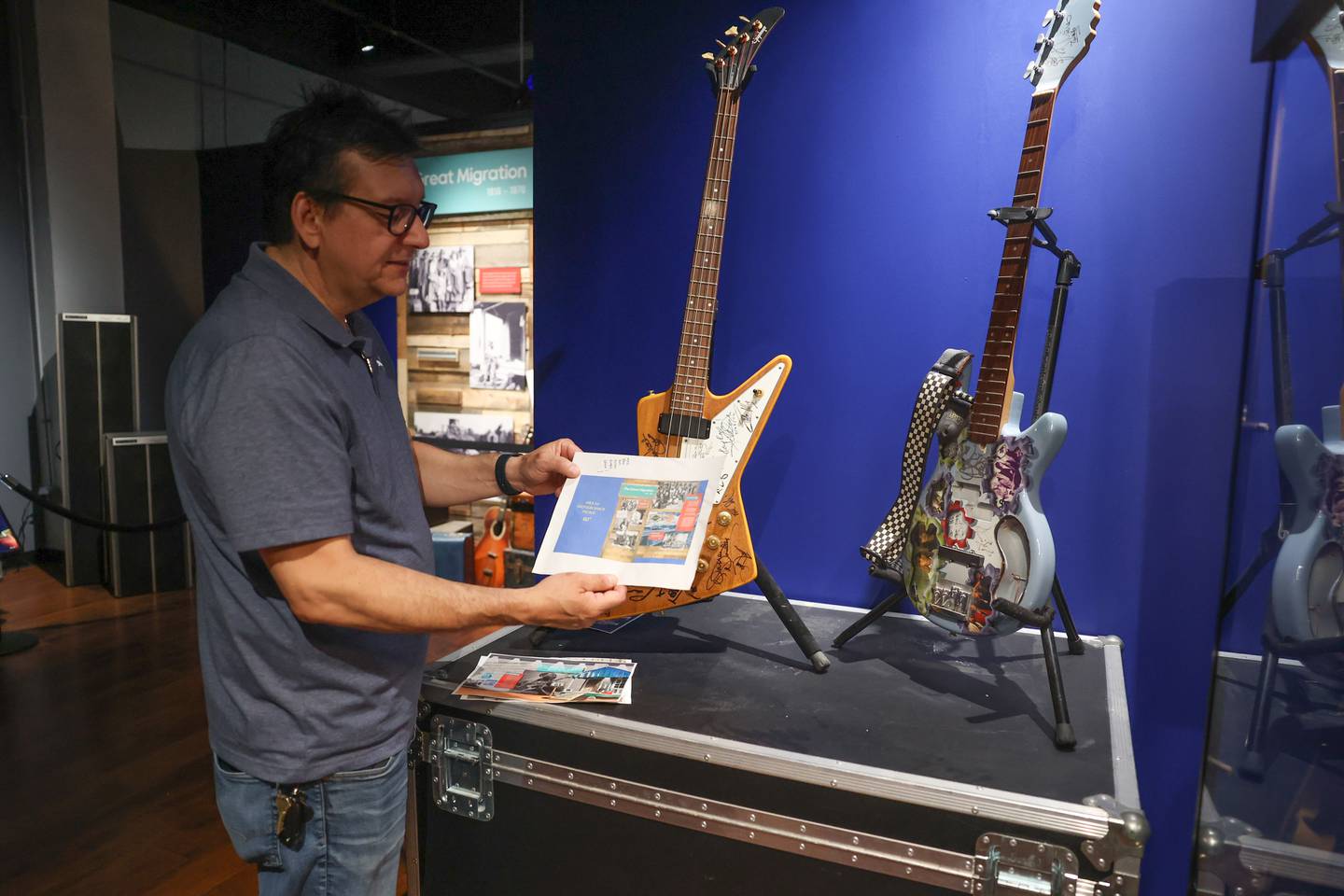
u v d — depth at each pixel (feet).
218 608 3.40
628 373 5.96
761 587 4.54
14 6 14.39
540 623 3.52
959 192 4.99
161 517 13.91
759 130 5.40
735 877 3.76
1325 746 3.22
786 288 5.46
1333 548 3.23
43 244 14.96
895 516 4.43
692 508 3.96
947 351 4.31
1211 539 4.72
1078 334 4.86
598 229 5.92
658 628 5.13
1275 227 3.87
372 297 3.59
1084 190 4.75
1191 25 4.46
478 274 15.02
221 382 3.08
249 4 13.76
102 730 9.04
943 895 3.39
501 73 15.56
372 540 3.56
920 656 4.68
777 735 3.75
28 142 14.74
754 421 4.42
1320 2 3.39
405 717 3.73
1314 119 3.47
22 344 15.34
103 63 15.20
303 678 3.38
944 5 4.90
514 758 4.16
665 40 5.57
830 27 5.16
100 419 14.30
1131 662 4.98
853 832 3.48
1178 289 4.64
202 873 6.63
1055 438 3.78
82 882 6.51
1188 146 4.54
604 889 4.08
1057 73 3.91
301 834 3.47
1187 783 4.93
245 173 17.24
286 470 3.04
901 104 5.06
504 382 15.03
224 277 17.90
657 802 3.84
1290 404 3.61
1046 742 3.67
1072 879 3.17
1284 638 3.55
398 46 15.19
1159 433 4.77
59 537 15.35
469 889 4.43
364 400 3.55
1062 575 5.05
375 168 3.26
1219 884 4.22
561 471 4.32
